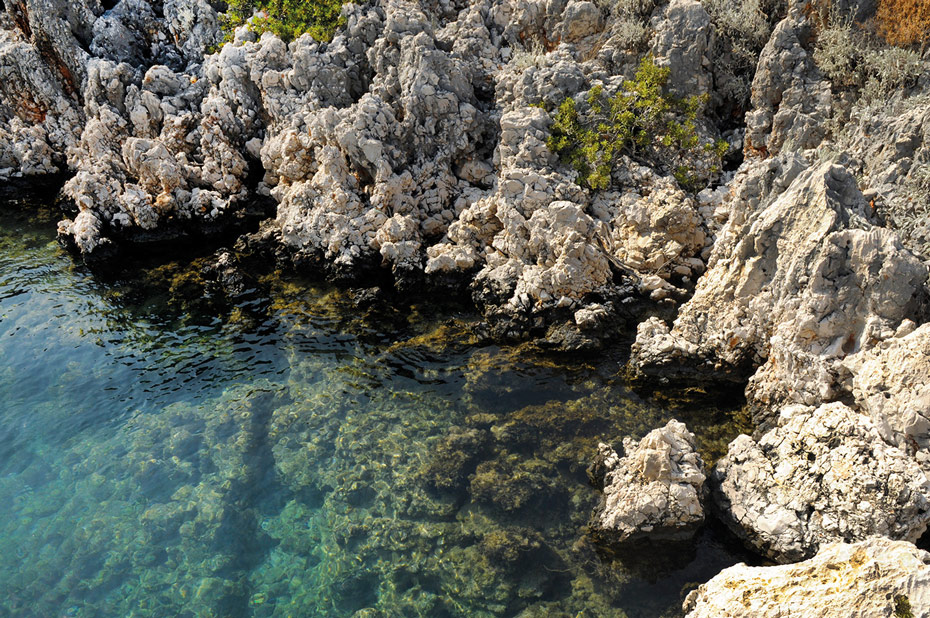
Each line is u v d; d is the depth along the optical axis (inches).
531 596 560.4
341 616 562.9
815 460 566.3
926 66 828.0
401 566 599.8
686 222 876.0
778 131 912.3
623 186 971.9
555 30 1101.7
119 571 615.5
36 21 1310.3
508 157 981.2
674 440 603.8
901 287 624.1
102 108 1228.5
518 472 670.5
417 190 1034.1
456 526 629.9
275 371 844.0
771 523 559.2
